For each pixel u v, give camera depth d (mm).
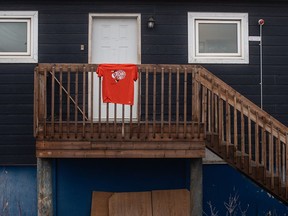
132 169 8781
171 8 9078
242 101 7504
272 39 9195
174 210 8461
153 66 7348
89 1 8992
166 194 8523
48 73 8766
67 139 7320
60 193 8688
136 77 7332
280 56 9180
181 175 8797
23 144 8797
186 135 7375
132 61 9070
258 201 8938
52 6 8977
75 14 8984
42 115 7359
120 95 7273
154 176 8773
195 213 7770
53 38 8938
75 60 8938
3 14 8898
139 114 7352
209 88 7445
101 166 8766
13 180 8789
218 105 7996
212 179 8914
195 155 7379
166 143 7375
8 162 8750
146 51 9008
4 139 8781
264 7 9203
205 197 8875
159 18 9062
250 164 7430
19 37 8961
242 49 9133
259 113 7504
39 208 7570
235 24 9188
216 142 7523
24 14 8922
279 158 7492
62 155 7316
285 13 9195
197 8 9102
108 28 9086
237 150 7996
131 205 8492
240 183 8938
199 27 9141
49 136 7309
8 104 8820
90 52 8945
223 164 8938
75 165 8742
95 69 7320
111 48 9070
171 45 9039
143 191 8695
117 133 7344
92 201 8586
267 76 9125
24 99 8844
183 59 9031
